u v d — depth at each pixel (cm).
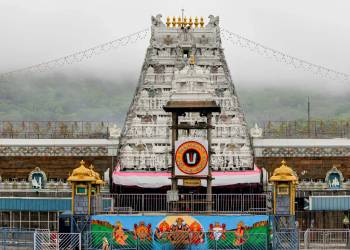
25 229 9119
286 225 7188
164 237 7150
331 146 10888
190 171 7556
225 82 10750
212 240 7131
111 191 10062
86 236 7119
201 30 11144
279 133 11669
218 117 10362
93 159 10931
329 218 9862
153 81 10738
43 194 9938
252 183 9738
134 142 10169
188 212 7450
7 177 10856
